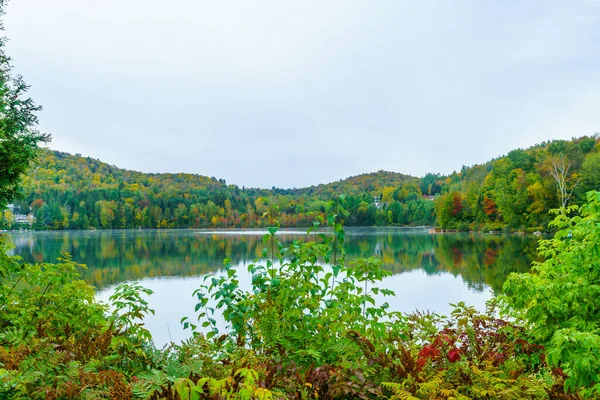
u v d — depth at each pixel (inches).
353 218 5002.5
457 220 3442.4
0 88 511.8
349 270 159.8
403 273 880.9
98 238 2886.3
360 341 123.4
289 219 3447.3
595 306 130.8
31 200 4527.6
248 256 1397.6
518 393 103.1
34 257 1371.8
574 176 2438.5
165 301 576.1
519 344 139.3
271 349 135.3
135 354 131.9
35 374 95.0
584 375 94.4
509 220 2792.8
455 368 113.6
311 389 107.7
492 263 1061.8
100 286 754.8
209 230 4726.9
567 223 161.3
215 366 119.4
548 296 138.8
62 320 157.9
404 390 102.3
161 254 1517.0
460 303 156.3
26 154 461.4
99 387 98.2
